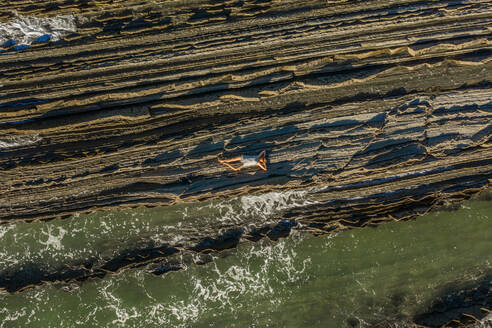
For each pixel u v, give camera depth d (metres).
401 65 10.86
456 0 10.59
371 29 10.73
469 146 10.98
